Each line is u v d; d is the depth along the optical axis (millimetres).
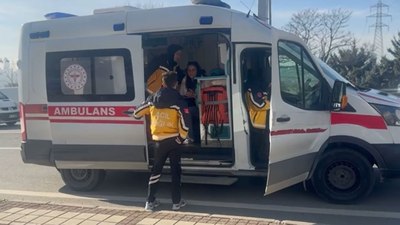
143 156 6340
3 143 12844
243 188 6992
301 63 5836
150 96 5988
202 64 7750
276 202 6242
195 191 6875
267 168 5965
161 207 6082
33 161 6930
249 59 6285
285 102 5625
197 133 6855
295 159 5727
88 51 6465
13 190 7305
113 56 6352
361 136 5848
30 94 6836
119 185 7434
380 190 6680
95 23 6480
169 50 7230
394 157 5789
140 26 6277
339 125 5906
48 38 6711
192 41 7660
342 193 6016
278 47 5629
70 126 6602
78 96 6535
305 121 5750
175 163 5805
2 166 9281
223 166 6145
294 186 7012
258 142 6191
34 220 5258
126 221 5180
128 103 6316
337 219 5453
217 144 6730
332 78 6191
